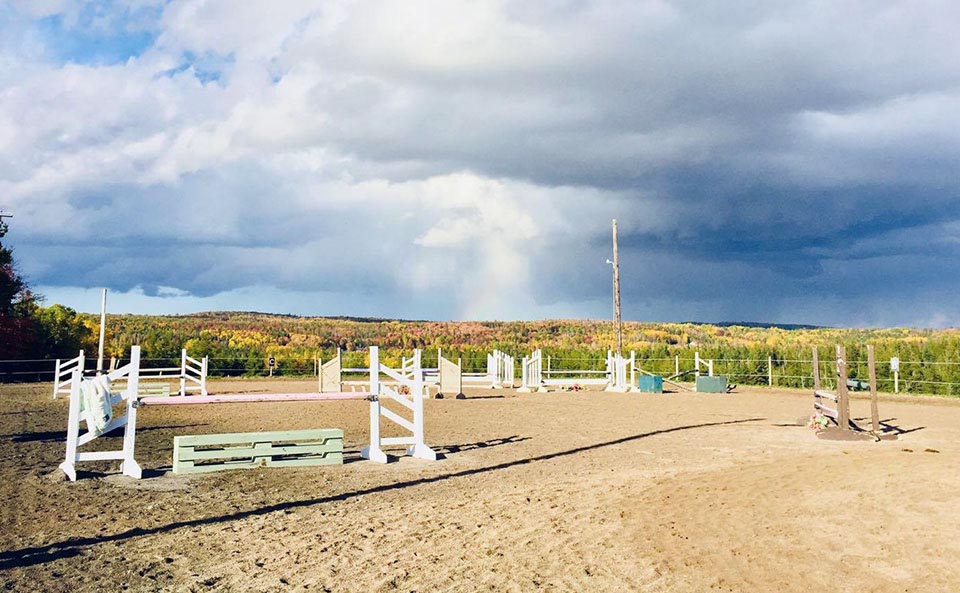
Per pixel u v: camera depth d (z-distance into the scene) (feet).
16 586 20.35
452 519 28.30
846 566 21.76
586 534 25.85
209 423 63.72
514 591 19.88
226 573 21.57
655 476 37.83
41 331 149.38
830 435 54.19
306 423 63.72
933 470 37.32
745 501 30.99
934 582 20.20
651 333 306.14
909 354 111.04
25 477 37.22
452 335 325.62
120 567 22.15
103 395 37.83
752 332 307.78
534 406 84.43
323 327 337.93
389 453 46.62
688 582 20.53
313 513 29.43
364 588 20.20
